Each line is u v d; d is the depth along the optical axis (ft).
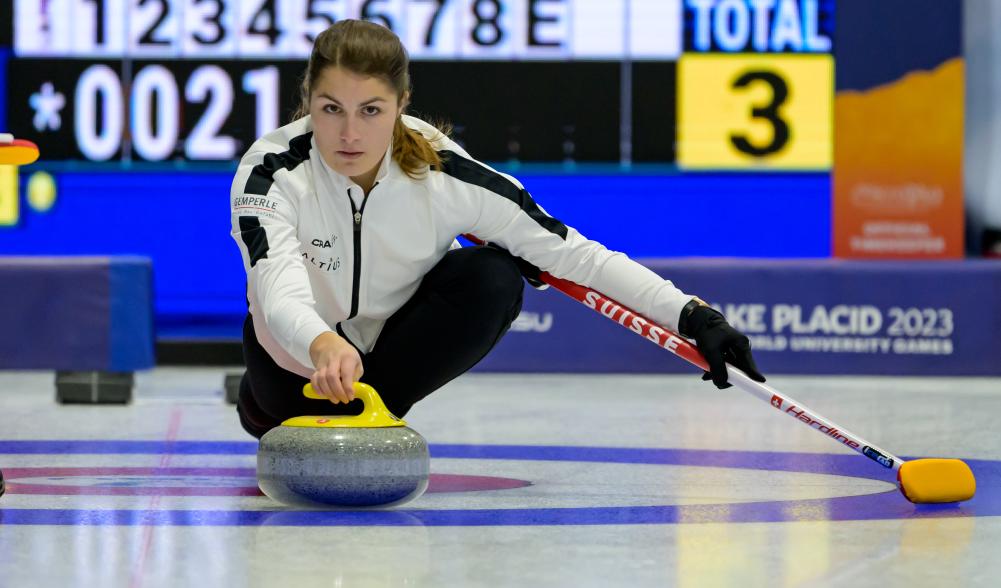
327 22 68.13
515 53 68.39
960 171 64.49
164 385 54.13
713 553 18.20
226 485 25.04
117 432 36.06
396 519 20.77
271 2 68.03
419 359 23.91
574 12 68.28
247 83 68.28
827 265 56.54
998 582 16.49
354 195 22.09
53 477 26.27
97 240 68.59
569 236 22.93
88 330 50.98
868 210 64.90
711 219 68.95
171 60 68.18
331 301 23.08
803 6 67.92
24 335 50.96
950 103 64.28
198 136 68.49
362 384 21.62
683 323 22.27
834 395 48.70
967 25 67.92
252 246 21.21
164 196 68.49
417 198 22.35
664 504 22.76
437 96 68.28
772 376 56.70
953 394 49.24
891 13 64.28
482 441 33.88
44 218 68.44
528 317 56.70
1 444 32.94
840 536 19.58
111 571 16.89
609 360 56.70
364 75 20.43
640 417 40.52
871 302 56.59
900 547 18.71
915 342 56.59
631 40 68.33
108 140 68.44
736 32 68.13
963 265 56.44
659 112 68.59
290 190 21.94
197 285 68.74
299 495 21.29
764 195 68.64
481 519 20.90
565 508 22.20
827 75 67.97
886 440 34.58
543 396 48.14
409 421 39.34
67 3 67.82
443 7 68.03
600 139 68.74
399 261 22.85
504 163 68.69
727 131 68.59
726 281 56.54
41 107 68.08
